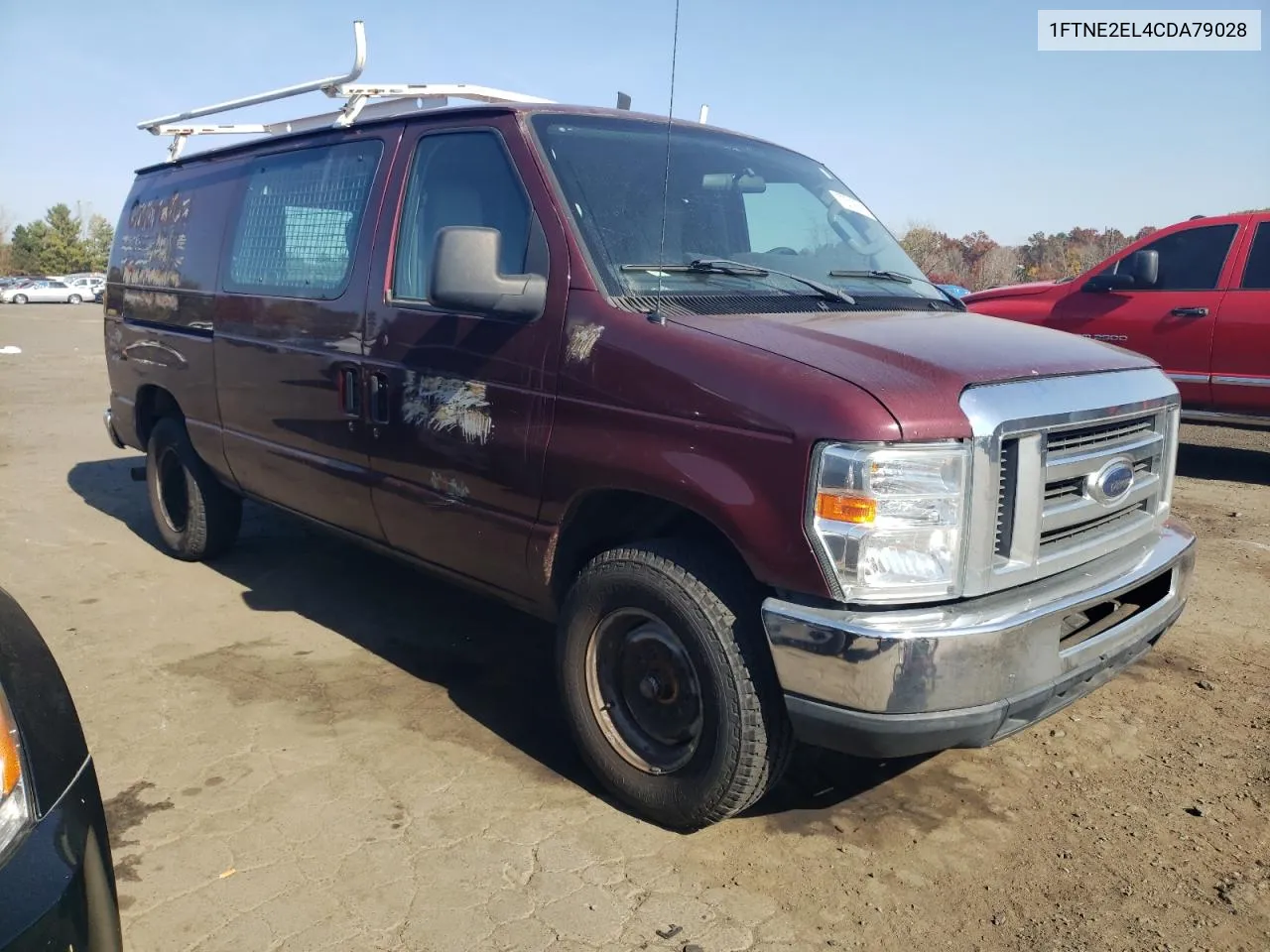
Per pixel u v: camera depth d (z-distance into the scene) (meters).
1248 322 7.95
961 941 2.61
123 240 6.12
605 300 3.09
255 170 4.84
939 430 2.53
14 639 2.37
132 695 3.99
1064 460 2.81
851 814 3.21
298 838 3.03
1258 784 3.38
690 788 2.94
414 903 2.73
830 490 2.51
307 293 4.27
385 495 3.88
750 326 2.95
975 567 2.60
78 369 17.47
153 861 2.91
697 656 2.85
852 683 2.53
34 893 1.79
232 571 5.61
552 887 2.81
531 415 3.21
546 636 4.68
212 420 5.03
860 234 4.20
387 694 4.02
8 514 6.93
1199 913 2.72
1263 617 4.91
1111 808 3.24
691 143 3.93
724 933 2.63
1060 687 2.75
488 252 3.14
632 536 3.28
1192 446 9.84
